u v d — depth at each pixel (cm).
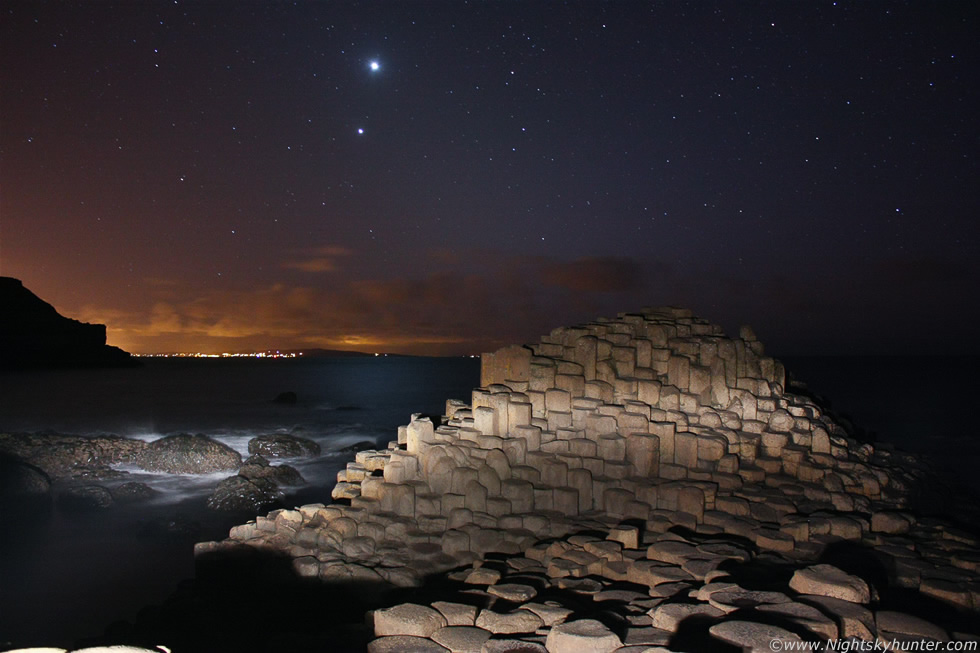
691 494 838
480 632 542
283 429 2969
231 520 1527
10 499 1623
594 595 631
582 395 1011
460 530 870
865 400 3944
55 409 3709
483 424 998
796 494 870
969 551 724
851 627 470
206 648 729
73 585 1159
